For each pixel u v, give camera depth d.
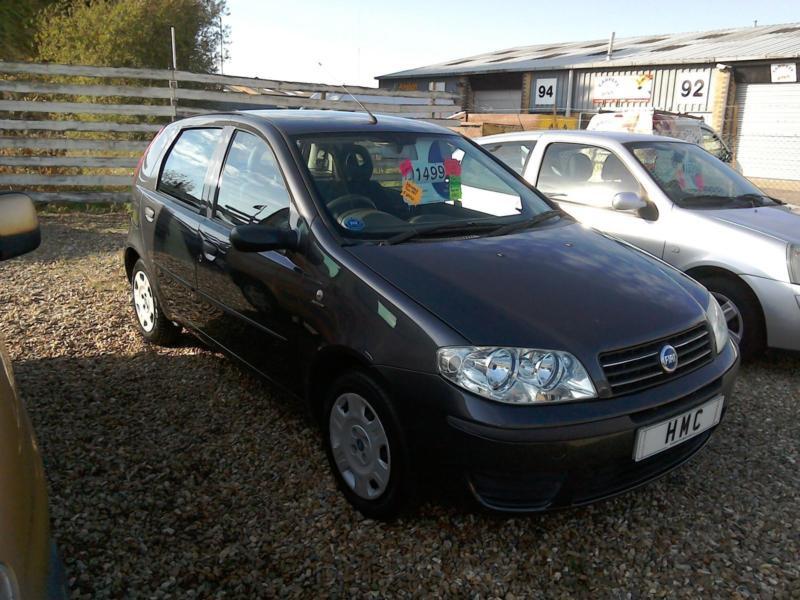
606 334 2.70
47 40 16.70
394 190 3.60
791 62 20.31
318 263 3.15
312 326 3.14
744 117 21.78
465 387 2.54
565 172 5.88
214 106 15.04
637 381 2.71
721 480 3.37
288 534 2.91
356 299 2.93
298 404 3.46
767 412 4.14
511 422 2.48
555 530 2.96
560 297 2.87
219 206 3.96
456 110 14.04
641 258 3.48
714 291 4.84
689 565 2.75
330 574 2.67
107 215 10.71
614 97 25.08
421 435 2.65
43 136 12.97
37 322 5.54
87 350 4.94
